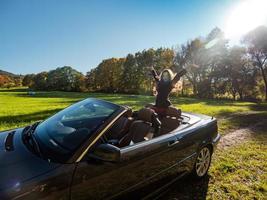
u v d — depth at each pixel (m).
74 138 2.55
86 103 3.37
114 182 2.57
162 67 66.56
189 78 57.00
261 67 46.34
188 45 56.69
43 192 2.02
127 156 2.70
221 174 4.60
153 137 3.50
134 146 2.84
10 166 2.18
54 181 2.10
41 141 2.66
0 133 3.21
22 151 2.49
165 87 5.12
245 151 6.08
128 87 77.88
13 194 1.90
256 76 48.75
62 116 3.22
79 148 2.39
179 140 3.52
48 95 55.59
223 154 5.79
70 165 2.25
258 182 4.34
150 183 3.09
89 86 89.00
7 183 1.96
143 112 3.72
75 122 2.88
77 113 3.13
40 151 2.45
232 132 8.41
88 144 2.46
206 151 4.38
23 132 3.14
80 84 91.38
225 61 51.97
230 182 4.29
